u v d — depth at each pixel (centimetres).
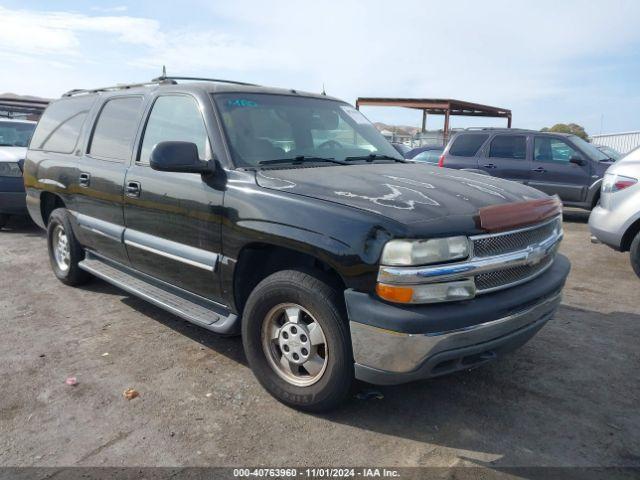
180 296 416
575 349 418
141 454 285
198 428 309
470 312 282
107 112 500
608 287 589
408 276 272
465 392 353
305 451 289
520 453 289
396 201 300
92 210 490
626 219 606
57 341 427
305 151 402
